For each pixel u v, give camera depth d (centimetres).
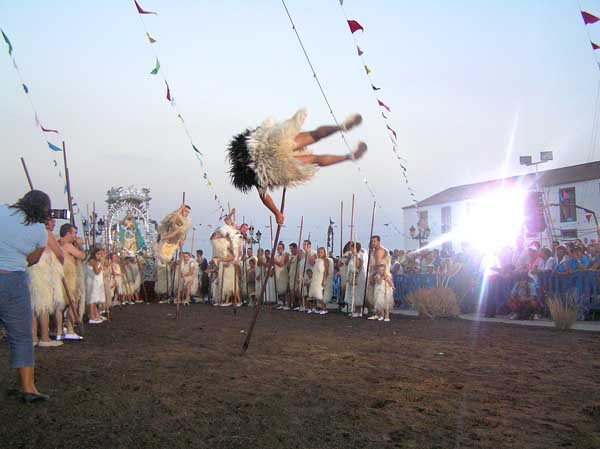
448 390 503
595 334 916
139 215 2553
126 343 848
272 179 457
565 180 3281
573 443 354
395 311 1499
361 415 418
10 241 465
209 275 1980
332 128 453
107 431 383
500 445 350
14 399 477
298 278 1633
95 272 1237
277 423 399
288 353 733
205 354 728
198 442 359
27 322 474
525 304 1204
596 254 1255
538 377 562
